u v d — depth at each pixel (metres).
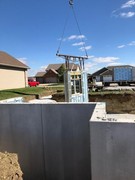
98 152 3.76
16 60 26.61
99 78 41.66
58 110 5.59
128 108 14.67
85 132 5.44
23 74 26.66
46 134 5.75
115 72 34.09
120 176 3.71
